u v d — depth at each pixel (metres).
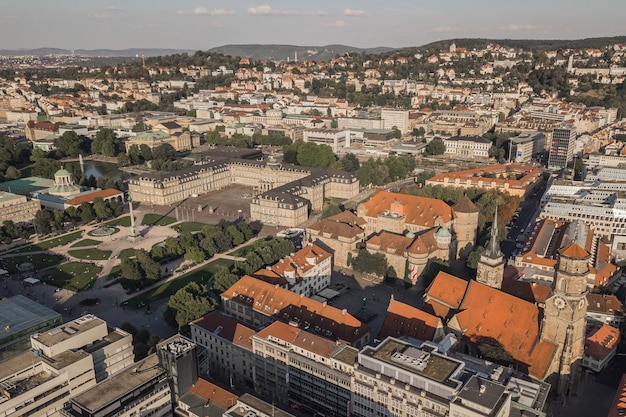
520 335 183.12
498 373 157.25
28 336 176.62
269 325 188.25
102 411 138.25
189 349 161.62
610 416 147.50
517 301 188.38
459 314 194.38
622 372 194.88
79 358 157.12
